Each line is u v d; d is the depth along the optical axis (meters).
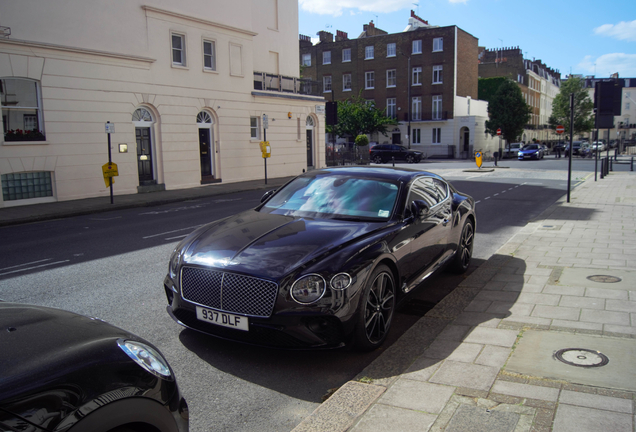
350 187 5.02
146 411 1.94
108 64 16.25
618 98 13.68
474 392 3.04
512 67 70.56
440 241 5.41
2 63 13.58
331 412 2.90
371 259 3.80
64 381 1.72
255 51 25.47
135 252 7.89
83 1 15.45
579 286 5.34
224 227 4.42
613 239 7.95
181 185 19.28
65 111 15.11
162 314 4.87
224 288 3.58
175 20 18.58
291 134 25.52
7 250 8.23
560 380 3.15
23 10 13.95
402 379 3.26
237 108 21.88
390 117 55.06
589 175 24.36
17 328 2.05
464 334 4.05
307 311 3.43
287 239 3.96
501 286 5.46
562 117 79.56
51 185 15.05
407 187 4.98
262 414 3.07
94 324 2.25
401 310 5.05
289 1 27.81
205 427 2.91
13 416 1.56
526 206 13.43
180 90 19.00
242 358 3.85
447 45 50.88
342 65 57.31
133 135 17.27
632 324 4.14
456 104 52.03
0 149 13.62
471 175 25.12
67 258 7.51
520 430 2.60
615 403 2.84
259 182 21.98
